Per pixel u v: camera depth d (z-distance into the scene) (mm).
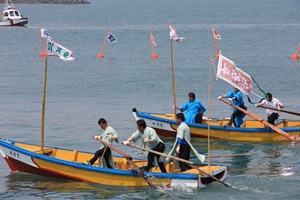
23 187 38969
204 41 161625
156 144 38781
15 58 122750
